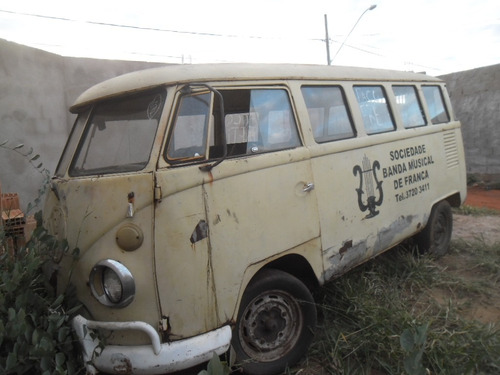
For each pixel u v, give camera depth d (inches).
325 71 157.6
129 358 101.6
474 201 465.7
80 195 111.7
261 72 132.5
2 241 125.8
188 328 105.7
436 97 225.5
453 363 120.1
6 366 94.4
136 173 105.4
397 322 139.9
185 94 113.3
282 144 134.0
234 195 116.3
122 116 120.6
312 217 136.6
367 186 160.6
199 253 107.6
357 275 173.9
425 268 191.5
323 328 144.5
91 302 107.2
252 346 124.1
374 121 174.9
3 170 277.9
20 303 105.0
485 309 165.0
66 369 103.5
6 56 277.9
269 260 123.3
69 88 330.6
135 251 102.9
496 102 527.5
